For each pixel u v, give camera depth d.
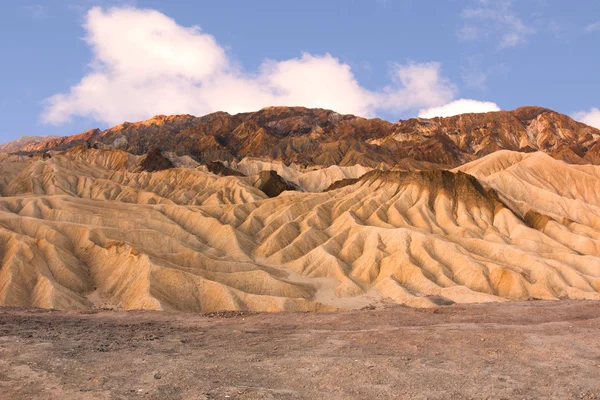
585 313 33.41
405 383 17.20
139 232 81.00
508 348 22.27
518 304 38.69
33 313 31.58
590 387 17.16
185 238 92.38
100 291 66.31
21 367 17.33
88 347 20.80
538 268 75.50
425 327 27.22
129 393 15.28
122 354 19.89
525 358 20.72
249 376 17.56
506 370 19.02
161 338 23.59
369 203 109.50
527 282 71.88
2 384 15.73
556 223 99.94
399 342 23.17
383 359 19.95
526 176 134.00
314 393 16.05
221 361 19.39
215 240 96.31
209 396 15.22
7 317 28.50
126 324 27.66
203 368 18.25
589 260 79.75
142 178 180.12
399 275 76.06
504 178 129.12
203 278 62.53
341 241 90.19
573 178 139.00
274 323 28.94
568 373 18.75
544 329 26.48
